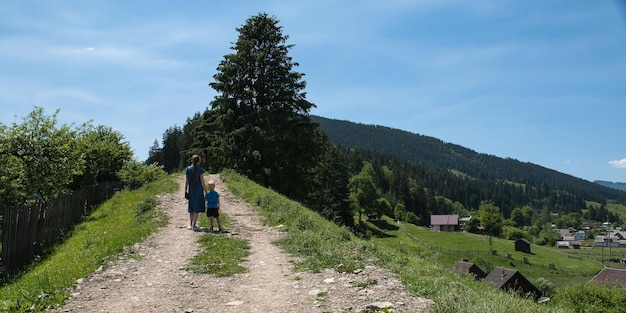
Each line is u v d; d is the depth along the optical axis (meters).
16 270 13.99
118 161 40.03
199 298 6.77
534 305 6.38
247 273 8.27
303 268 8.43
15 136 24.70
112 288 7.31
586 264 94.00
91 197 24.20
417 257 11.32
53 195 28.81
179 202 18.25
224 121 33.91
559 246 139.88
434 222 137.75
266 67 34.81
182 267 8.72
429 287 6.92
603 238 155.00
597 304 29.81
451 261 80.44
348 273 7.91
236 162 32.72
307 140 34.47
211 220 12.74
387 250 10.58
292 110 34.81
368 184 102.06
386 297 6.39
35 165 25.53
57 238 17.58
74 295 6.88
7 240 13.50
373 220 115.19
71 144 27.41
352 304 6.17
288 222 14.11
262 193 21.05
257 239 11.73
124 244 10.48
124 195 24.44
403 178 150.25
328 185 68.56
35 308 6.25
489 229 100.88
